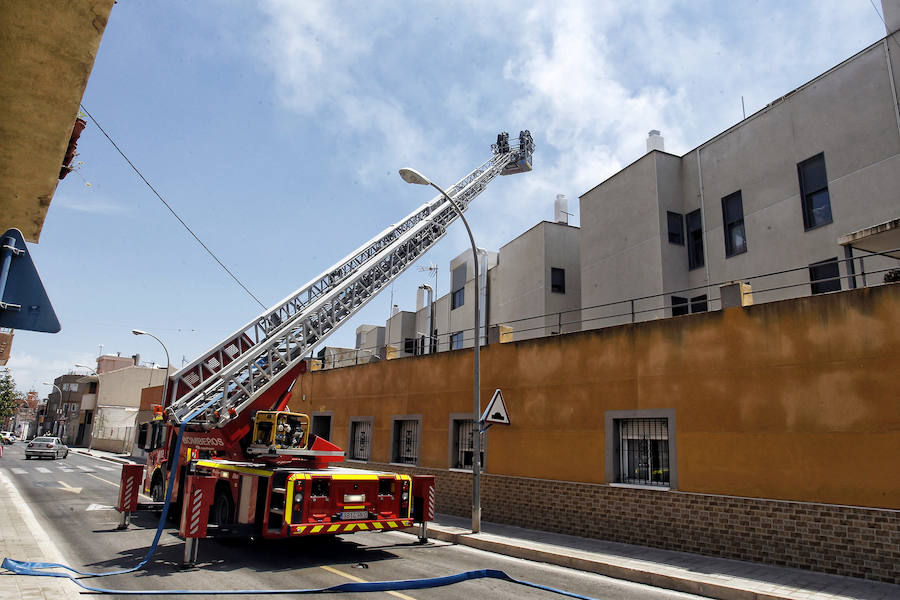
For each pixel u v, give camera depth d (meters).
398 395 20.20
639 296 18.61
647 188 18.81
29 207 6.39
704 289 17.61
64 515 14.71
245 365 13.86
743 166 16.78
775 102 16.02
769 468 10.43
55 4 4.57
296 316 15.41
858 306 9.80
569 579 9.59
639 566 9.91
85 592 7.37
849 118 14.00
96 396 65.12
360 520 10.77
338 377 23.67
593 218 21.05
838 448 9.65
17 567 8.27
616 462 13.00
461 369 17.75
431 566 10.10
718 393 11.38
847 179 13.87
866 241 11.23
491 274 27.77
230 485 11.56
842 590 8.33
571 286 23.45
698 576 9.16
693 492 11.41
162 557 10.05
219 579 8.57
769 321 10.87
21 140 5.60
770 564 10.08
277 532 9.87
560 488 13.89
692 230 18.39
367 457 21.28
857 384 9.61
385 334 41.22
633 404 12.80
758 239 16.05
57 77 5.07
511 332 16.70
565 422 14.17
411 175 14.06
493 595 8.16
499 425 15.89
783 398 10.46
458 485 16.97
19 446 68.44
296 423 13.38
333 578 8.81
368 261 17.45
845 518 9.35
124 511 13.06
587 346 14.02
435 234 20.52
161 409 14.38
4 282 3.51
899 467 8.95
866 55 13.77
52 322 3.67
